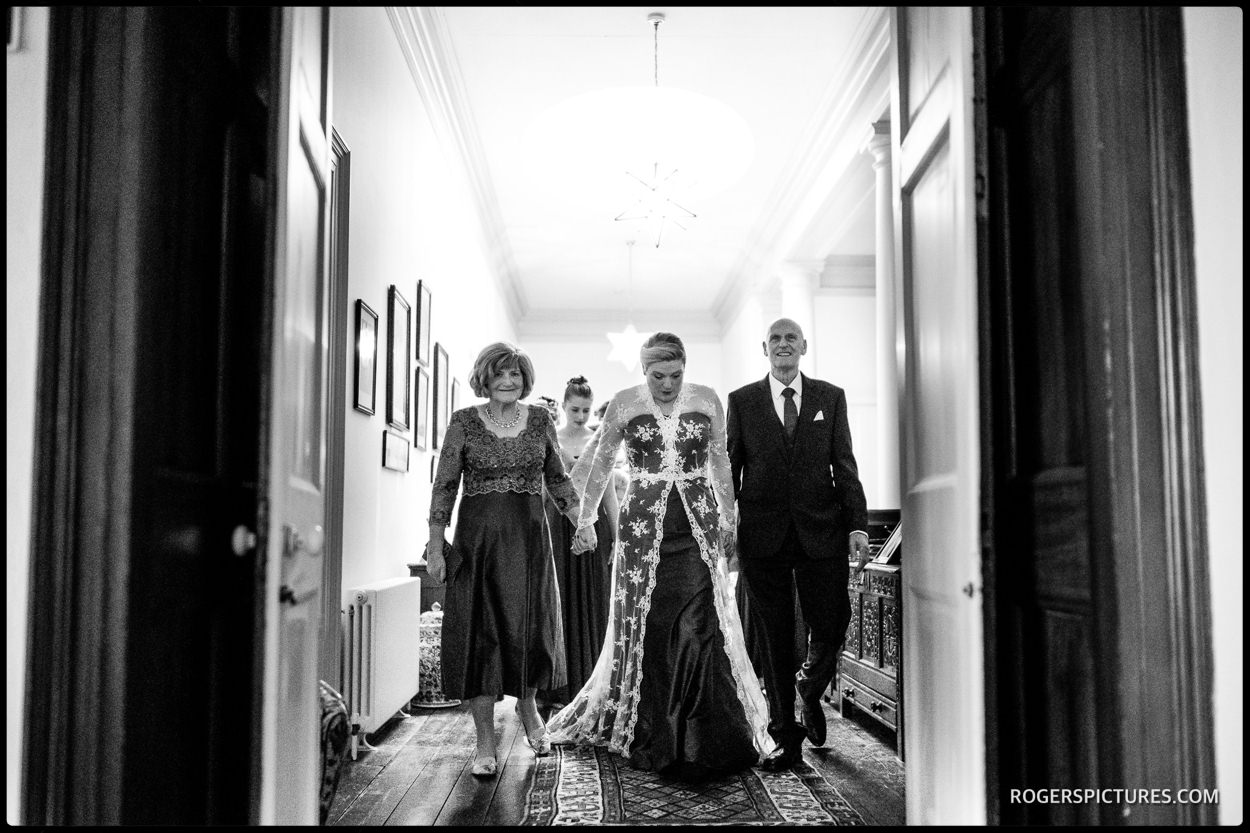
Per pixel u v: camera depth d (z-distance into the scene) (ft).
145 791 5.48
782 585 11.73
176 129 5.92
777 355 11.98
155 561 5.54
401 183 17.11
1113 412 5.49
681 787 10.69
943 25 7.02
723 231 35.09
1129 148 5.60
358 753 12.62
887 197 21.80
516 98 22.95
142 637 5.41
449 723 14.92
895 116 8.72
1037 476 6.43
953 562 6.70
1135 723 5.34
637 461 12.00
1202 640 5.39
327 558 12.38
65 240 5.42
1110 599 5.43
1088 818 5.78
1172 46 5.65
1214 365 5.61
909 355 8.26
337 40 12.29
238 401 6.95
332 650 12.36
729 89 22.58
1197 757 5.33
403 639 14.32
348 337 12.79
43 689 5.25
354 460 13.38
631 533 11.92
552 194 30.60
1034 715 6.57
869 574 13.44
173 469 5.85
